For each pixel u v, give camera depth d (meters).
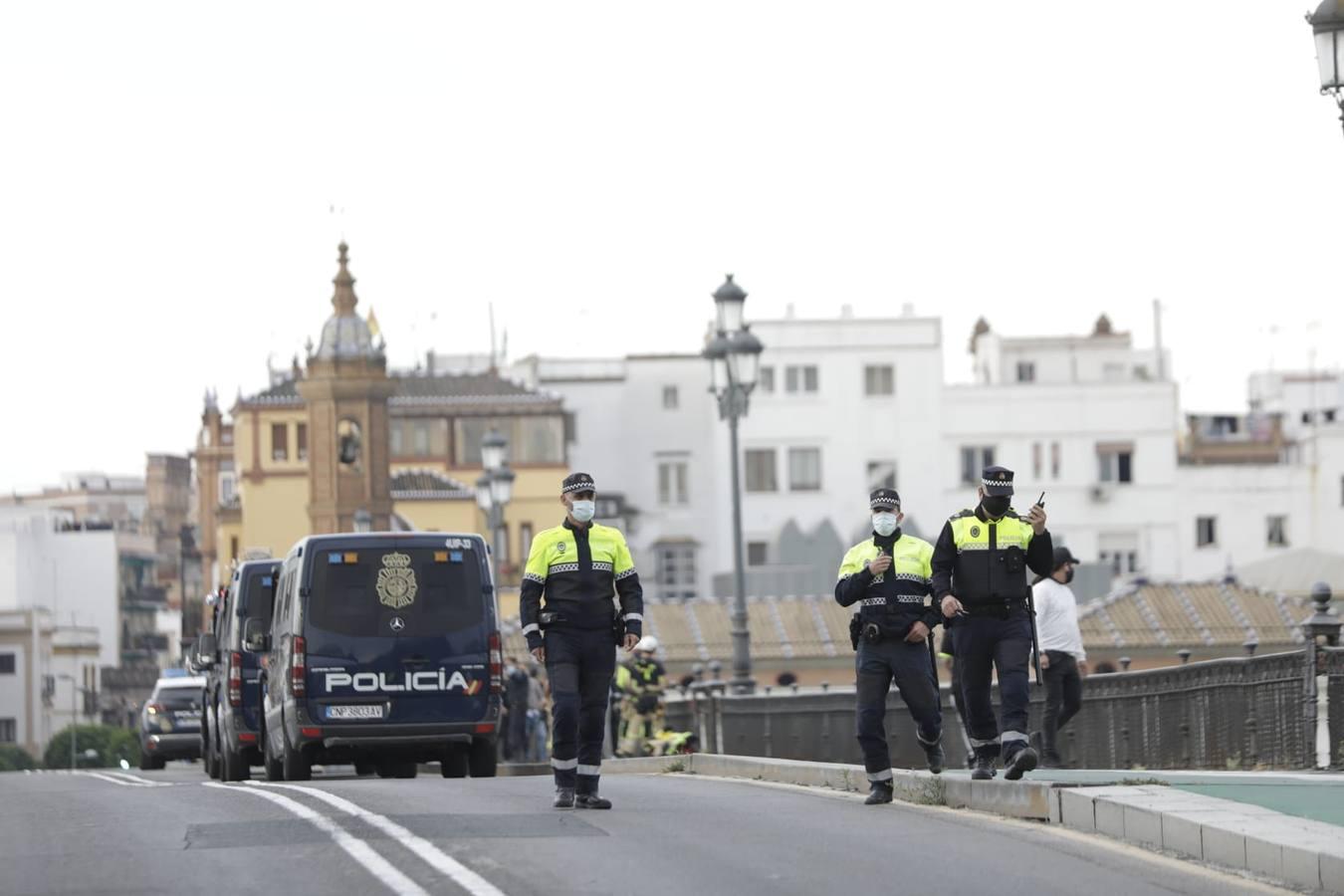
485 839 50.94
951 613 58.47
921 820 55.75
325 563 87.19
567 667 59.72
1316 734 68.94
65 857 50.03
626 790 69.19
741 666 116.19
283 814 58.06
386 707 86.88
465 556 88.38
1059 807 54.12
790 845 49.94
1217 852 46.31
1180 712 81.31
